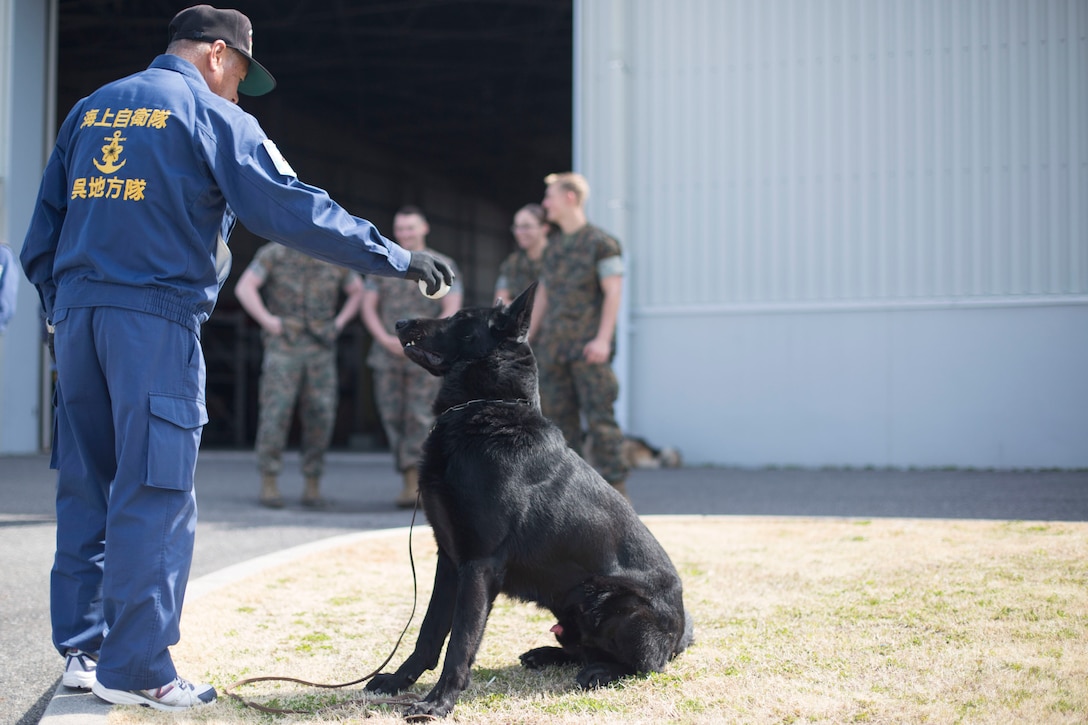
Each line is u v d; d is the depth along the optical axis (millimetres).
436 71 20969
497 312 3104
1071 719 2471
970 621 3408
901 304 10219
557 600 2979
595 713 2654
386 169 25594
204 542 5469
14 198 12422
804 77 10641
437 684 2732
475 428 2877
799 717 2568
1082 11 9812
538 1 16734
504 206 30578
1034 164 9938
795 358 10539
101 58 19844
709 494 7672
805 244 10578
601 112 11219
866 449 10289
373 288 7336
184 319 2674
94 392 2729
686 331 10930
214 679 3018
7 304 5164
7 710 2826
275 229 2660
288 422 7234
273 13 17797
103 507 2918
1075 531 4934
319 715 2676
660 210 11078
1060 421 9734
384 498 8008
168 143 2635
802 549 4891
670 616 3014
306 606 3918
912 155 10281
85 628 2904
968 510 6238
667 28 11109
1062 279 9820
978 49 10109
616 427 6258
